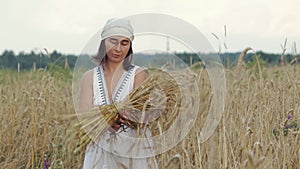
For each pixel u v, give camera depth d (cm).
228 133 454
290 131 433
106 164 377
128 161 375
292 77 600
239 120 479
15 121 645
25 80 862
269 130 443
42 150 555
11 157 577
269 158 372
